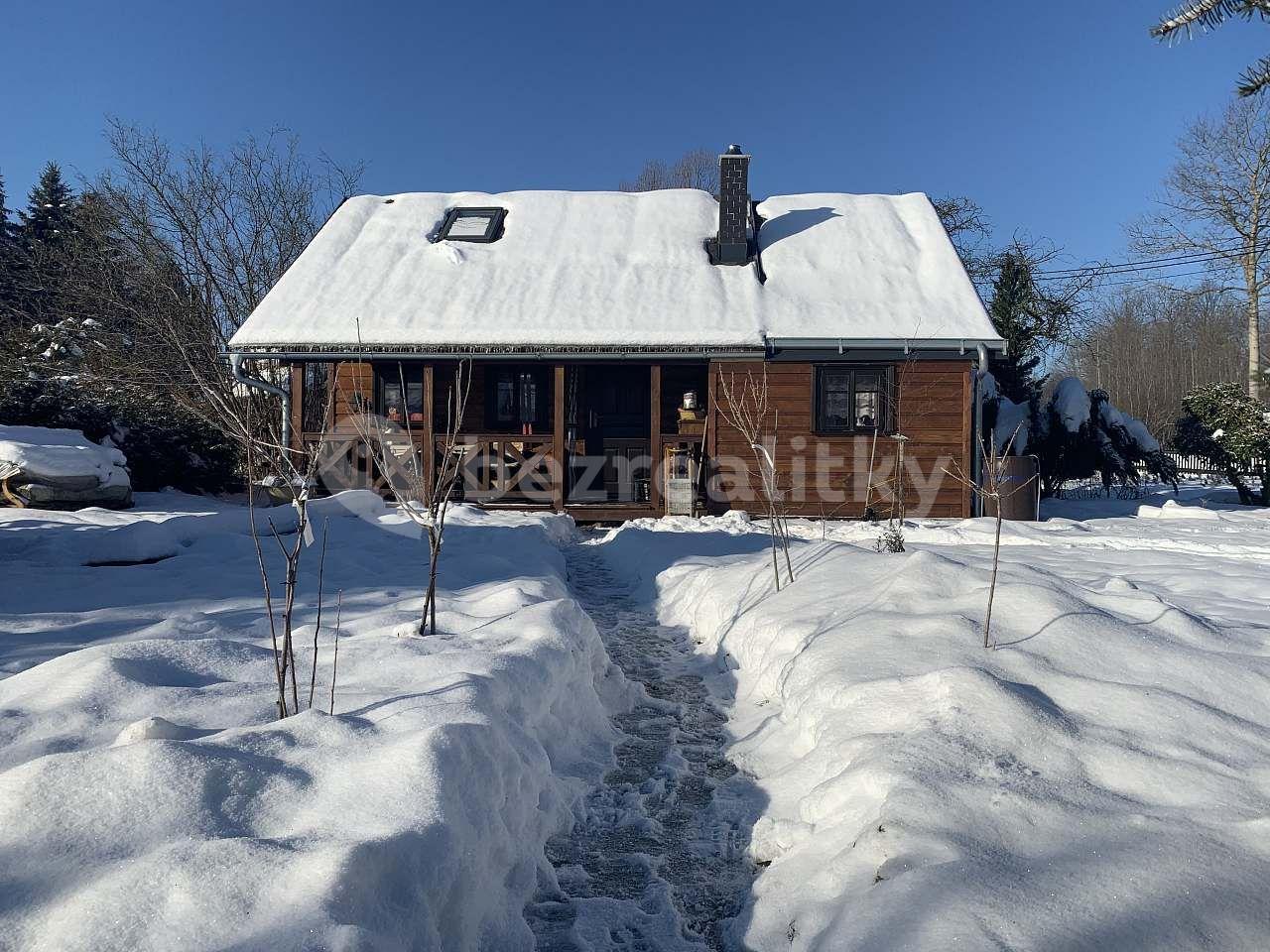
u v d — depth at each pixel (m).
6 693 3.29
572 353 12.75
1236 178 26.09
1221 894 1.97
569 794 3.26
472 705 2.87
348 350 12.80
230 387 14.69
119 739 2.66
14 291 23.20
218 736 2.55
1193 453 17.55
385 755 2.36
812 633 4.50
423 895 1.92
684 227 15.41
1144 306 44.06
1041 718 2.99
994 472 4.40
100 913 1.67
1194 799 2.52
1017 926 1.85
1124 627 3.93
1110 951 1.77
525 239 15.18
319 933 1.60
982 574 4.78
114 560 7.29
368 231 15.55
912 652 3.78
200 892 1.73
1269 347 38.94
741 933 2.37
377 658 3.80
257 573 6.66
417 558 7.68
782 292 13.66
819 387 12.96
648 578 7.80
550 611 4.45
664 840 3.03
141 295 20.31
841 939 1.95
